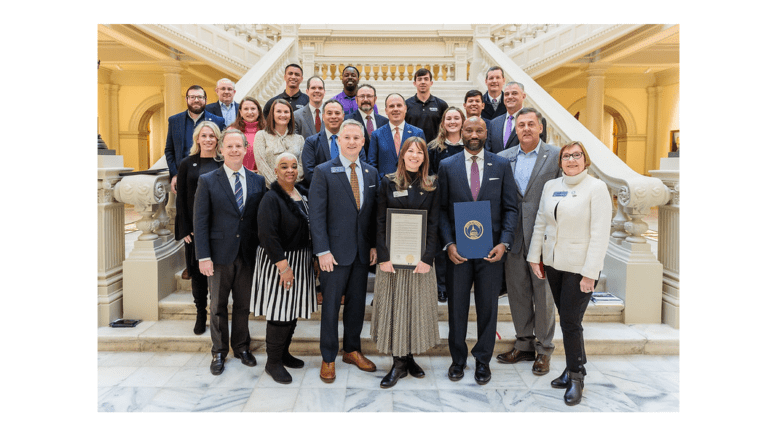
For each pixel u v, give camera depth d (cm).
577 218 279
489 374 317
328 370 316
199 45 864
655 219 991
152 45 927
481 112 444
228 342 337
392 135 383
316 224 305
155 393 300
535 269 308
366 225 316
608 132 1503
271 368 317
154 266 391
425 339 312
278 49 780
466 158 315
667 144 1324
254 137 388
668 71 1295
